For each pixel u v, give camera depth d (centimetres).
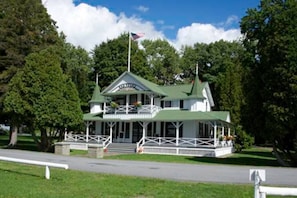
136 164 2059
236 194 1042
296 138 2383
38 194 980
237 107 5512
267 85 2370
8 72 3675
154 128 4134
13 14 3862
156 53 7981
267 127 2362
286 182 1322
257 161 2742
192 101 4128
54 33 4172
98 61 6688
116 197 975
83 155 2923
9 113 3388
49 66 3266
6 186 1073
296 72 2239
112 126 4194
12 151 2833
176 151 3631
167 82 7931
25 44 3866
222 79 5938
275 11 2458
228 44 7612
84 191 1047
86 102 6281
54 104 3180
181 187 1142
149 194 1027
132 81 4222
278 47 2302
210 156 3438
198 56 7812
